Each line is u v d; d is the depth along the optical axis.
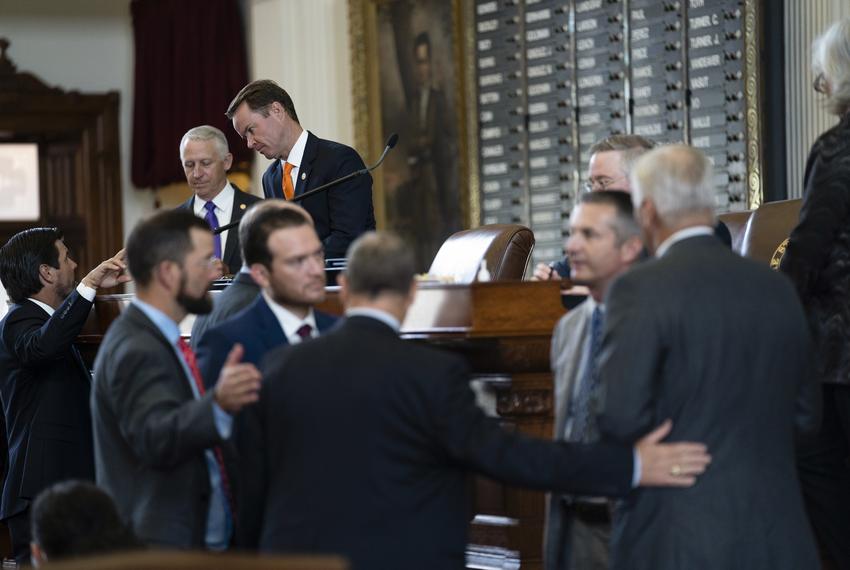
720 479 7.09
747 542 7.09
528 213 21.72
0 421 14.53
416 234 23.42
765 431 7.21
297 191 12.59
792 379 7.35
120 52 29.06
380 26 23.69
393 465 6.89
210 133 13.55
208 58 26.61
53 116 28.64
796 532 7.24
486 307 9.03
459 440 6.88
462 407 6.91
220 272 11.27
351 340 7.05
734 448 7.12
